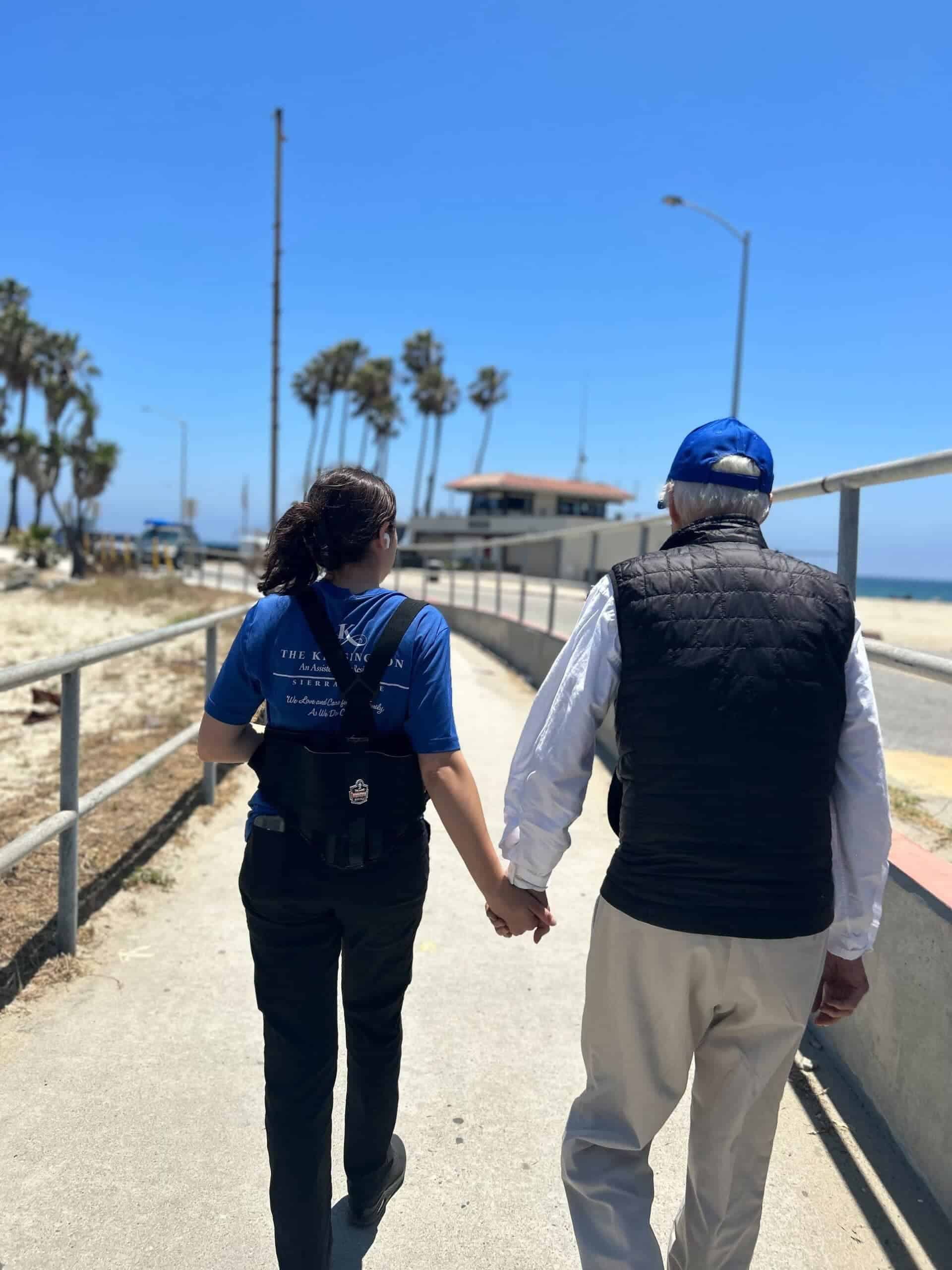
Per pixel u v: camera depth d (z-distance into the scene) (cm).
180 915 383
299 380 6875
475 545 1436
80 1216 223
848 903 171
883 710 400
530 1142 258
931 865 255
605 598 173
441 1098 277
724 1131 173
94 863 424
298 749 185
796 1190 235
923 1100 236
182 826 484
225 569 4081
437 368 6962
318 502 192
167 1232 220
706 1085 177
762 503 184
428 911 405
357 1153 219
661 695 163
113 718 806
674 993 166
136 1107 262
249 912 191
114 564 3381
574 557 936
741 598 165
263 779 190
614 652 170
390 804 186
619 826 179
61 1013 306
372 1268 214
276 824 187
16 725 783
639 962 167
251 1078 278
